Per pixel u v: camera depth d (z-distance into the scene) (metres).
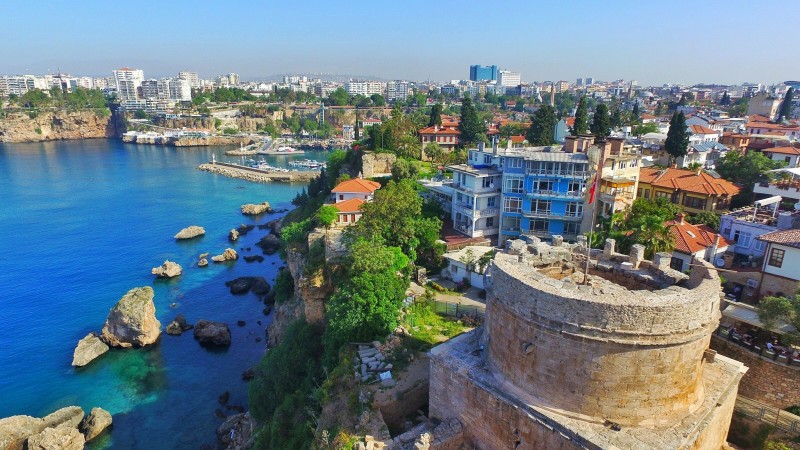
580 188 70.12
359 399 36.69
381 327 44.88
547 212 71.88
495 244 75.94
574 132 121.50
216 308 83.75
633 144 112.69
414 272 63.97
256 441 47.16
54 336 74.44
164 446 53.47
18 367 66.81
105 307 83.38
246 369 66.69
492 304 29.75
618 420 25.12
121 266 101.19
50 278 94.56
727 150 113.25
